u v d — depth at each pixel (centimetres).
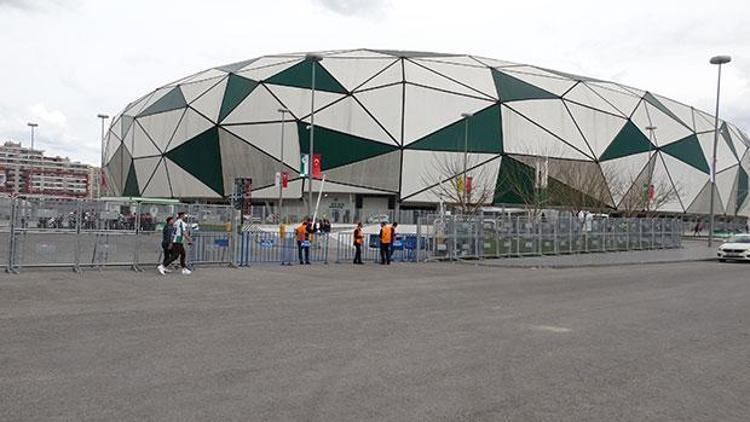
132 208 1931
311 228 2662
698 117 8219
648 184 6228
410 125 6100
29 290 1391
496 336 971
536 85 6794
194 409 571
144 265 1952
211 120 6419
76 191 12419
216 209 2138
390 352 838
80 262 1841
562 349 884
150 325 995
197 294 1418
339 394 633
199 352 809
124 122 7775
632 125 6994
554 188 6041
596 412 597
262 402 598
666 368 783
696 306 1368
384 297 1441
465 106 6275
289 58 6806
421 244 2720
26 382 646
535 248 3191
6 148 12644
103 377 674
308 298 1393
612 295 1559
